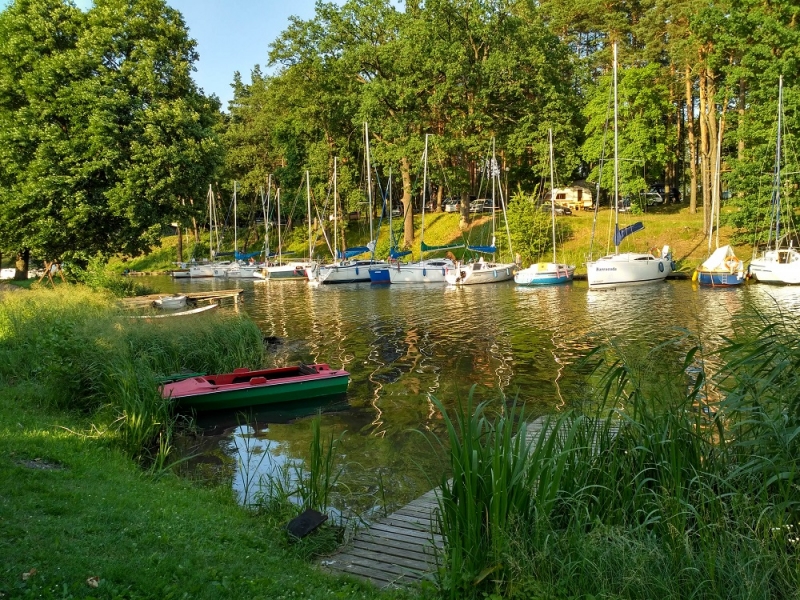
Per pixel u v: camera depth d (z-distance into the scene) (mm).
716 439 6648
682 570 4699
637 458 6121
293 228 69312
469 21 49531
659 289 33000
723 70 37875
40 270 37719
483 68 47219
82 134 27234
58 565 4664
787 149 34875
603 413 7273
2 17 28234
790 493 5359
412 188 52781
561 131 48406
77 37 28875
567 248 45656
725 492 5656
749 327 7930
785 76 35219
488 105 49000
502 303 29656
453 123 49375
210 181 31562
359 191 54156
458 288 38312
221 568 5168
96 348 12148
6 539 5039
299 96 55594
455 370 16016
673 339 6977
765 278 33281
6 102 27656
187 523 6211
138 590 4527
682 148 57906
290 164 60938
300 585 5141
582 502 5500
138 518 6047
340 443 10656
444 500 5438
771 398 6078
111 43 28453
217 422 12070
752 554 4730
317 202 59344
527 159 54688
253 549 5906
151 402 10781
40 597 4203
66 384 11227
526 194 55219
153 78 28438
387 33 53500
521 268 43875
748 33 36688
